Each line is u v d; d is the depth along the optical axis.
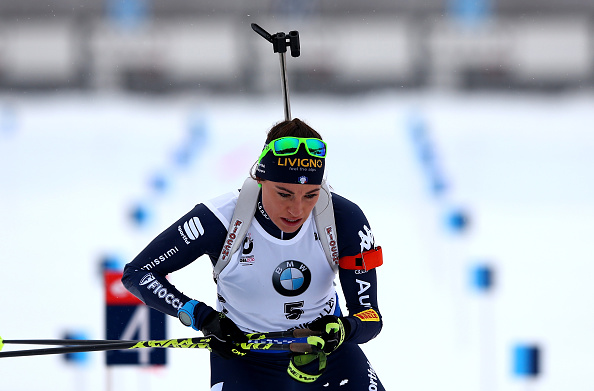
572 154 56.25
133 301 13.29
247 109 89.00
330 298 11.34
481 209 37.41
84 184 43.16
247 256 10.55
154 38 111.31
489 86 110.25
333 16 112.06
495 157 55.31
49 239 30.00
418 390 16.41
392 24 111.88
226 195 10.72
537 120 76.44
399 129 70.44
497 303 22.67
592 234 31.88
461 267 26.22
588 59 109.94
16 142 60.81
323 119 79.00
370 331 10.60
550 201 39.62
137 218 31.38
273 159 9.91
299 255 10.62
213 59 111.12
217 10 112.50
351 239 10.77
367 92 108.00
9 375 16.84
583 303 22.70
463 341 19.36
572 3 112.81
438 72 111.31
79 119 76.25
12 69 108.62
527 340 19.52
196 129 69.06
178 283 23.02
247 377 11.08
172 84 109.94
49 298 22.53
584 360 18.11
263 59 110.31
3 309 21.53
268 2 112.19
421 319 21.08
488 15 112.62
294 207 9.99
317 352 9.88
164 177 44.66
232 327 10.34
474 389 16.39
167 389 16.17
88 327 19.95
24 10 110.56
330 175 47.47
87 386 16.34
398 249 28.81
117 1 111.38
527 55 110.94
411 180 45.69
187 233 10.55
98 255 27.28
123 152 56.19
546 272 26.08
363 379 11.17
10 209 36.09
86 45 109.88
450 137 65.62
